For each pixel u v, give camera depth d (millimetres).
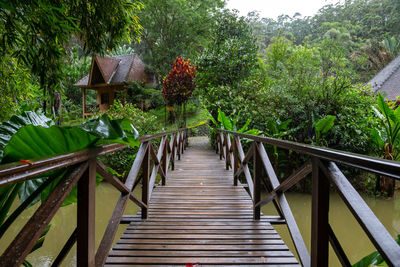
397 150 5457
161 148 3467
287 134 6191
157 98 13430
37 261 3217
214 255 1785
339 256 1042
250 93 7395
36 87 5109
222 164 5621
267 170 2031
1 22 1832
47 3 1617
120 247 1894
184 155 6973
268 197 2021
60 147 1037
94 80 14531
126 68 14656
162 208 2781
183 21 15430
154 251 1837
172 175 4535
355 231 4121
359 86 6480
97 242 3607
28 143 951
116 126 1058
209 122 9258
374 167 712
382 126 5680
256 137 2277
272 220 2436
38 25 1766
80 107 17109
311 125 5980
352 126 5664
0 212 1125
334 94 5938
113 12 2512
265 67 11609
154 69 15516
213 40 9688
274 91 6551
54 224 4367
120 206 1688
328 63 6375
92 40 2639
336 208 5035
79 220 1044
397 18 22328
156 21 15961
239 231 2180
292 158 6211
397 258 624
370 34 23312
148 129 7953
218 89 8008
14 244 632
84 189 1044
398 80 10031
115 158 6996
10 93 3496
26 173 616
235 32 9305
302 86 6266
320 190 1074
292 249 3635
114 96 14234
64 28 1836
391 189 5469
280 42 12328
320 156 1035
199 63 8789
